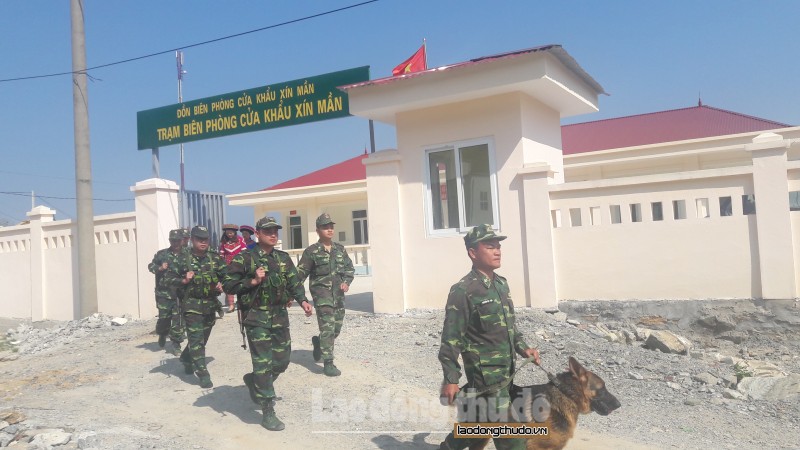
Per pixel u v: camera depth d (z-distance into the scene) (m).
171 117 13.90
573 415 4.51
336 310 7.98
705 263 9.39
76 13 13.95
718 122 20.80
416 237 11.35
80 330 12.55
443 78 10.61
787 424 6.43
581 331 9.41
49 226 14.82
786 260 8.87
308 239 29.67
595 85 11.94
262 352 6.11
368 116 11.92
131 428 6.19
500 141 10.67
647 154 18.12
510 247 10.56
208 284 7.55
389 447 5.62
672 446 5.75
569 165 18.97
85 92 13.90
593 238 10.07
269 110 12.95
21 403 7.31
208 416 6.57
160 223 12.91
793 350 8.70
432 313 11.00
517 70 9.99
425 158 11.32
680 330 9.43
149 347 9.90
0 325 14.77
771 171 8.96
